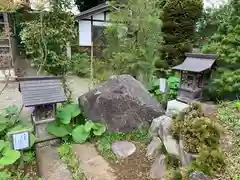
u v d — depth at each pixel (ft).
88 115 12.66
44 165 9.60
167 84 14.80
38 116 11.05
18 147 9.22
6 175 8.93
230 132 8.74
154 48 18.72
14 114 13.29
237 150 7.59
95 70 22.30
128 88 12.64
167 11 17.52
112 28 20.80
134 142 11.00
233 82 11.94
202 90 12.71
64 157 10.10
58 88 11.23
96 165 9.28
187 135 7.25
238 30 12.46
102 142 11.04
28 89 10.62
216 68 12.60
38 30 16.25
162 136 9.25
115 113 12.01
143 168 8.87
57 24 16.94
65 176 8.80
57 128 11.52
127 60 19.26
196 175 6.37
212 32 21.01
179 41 17.75
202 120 7.25
